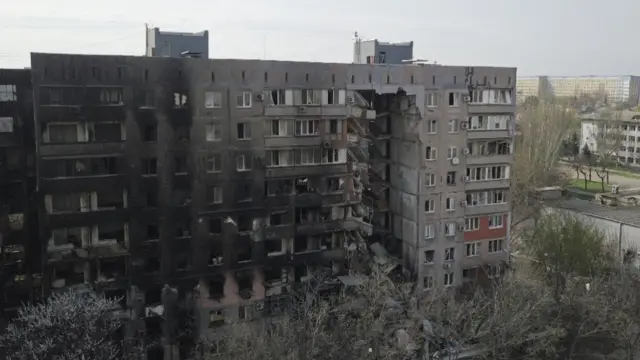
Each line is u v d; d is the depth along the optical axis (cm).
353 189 6159
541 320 5703
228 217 5600
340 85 5909
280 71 5628
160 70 5166
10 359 4497
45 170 4925
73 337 4591
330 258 6072
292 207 5862
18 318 4809
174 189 5372
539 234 7831
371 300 5422
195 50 6228
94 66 4953
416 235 6575
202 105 5359
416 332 5428
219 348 5466
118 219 5203
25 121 5081
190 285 5525
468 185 6738
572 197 11912
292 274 5956
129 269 5291
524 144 12106
